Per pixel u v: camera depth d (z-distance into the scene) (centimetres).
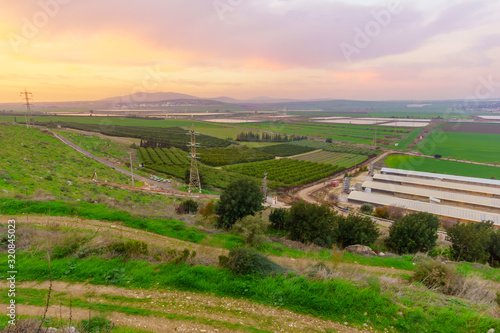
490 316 984
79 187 4191
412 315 955
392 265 1833
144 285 1112
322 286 1087
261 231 2111
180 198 5278
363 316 970
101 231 1761
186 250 1364
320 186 7825
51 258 1268
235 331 871
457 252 2405
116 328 844
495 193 6269
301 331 893
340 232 2577
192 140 6344
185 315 939
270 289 1088
